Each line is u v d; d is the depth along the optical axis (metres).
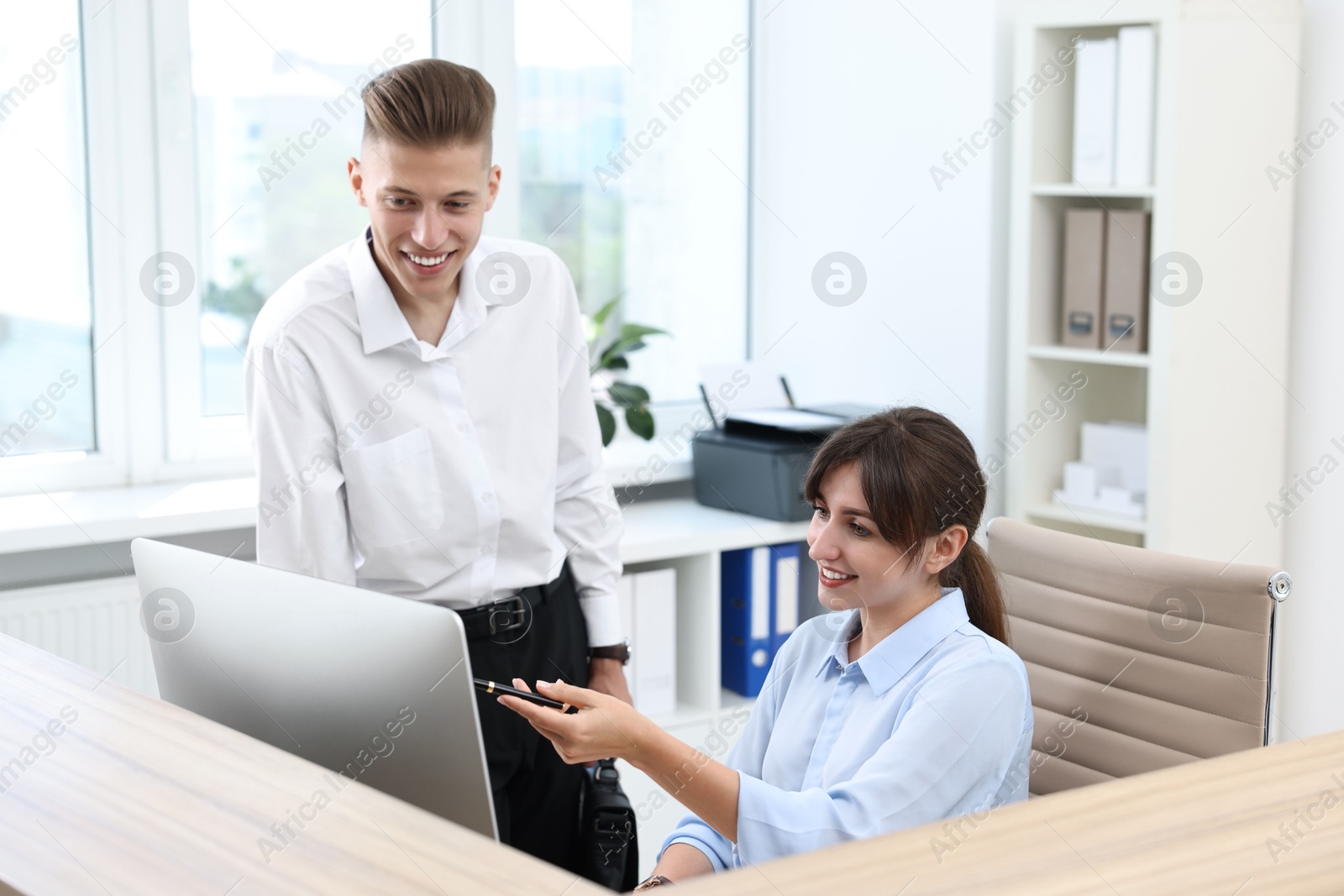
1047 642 1.92
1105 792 1.12
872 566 1.52
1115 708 1.83
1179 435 2.90
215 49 2.96
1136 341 2.96
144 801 1.10
